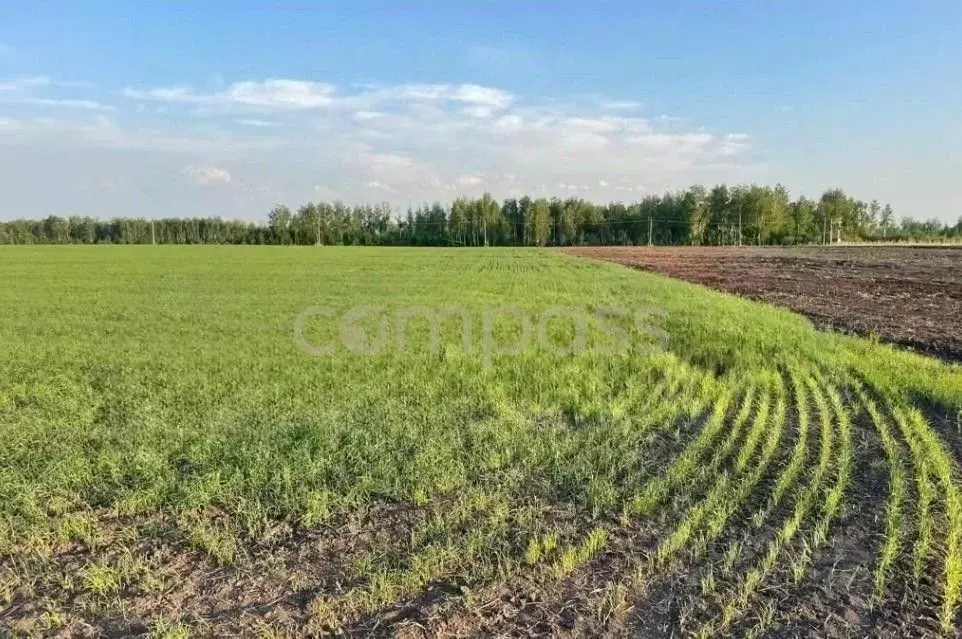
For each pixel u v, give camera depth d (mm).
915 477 6473
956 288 25953
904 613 4414
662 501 6086
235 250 81500
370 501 6219
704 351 12609
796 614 4414
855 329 15453
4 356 13125
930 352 12773
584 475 6637
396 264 49906
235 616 4484
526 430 8016
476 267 45281
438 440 7566
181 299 24406
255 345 14305
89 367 12188
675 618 4395
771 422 8289
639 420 8258
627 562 5070
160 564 5180
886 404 8883
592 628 4285
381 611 4500
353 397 9562
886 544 5270
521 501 6148
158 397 9820
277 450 7309
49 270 42281
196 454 7199
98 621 4473
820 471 6492
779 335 13812
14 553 5391
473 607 4508
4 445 7738
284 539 5531
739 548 5207
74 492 6383
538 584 4797
